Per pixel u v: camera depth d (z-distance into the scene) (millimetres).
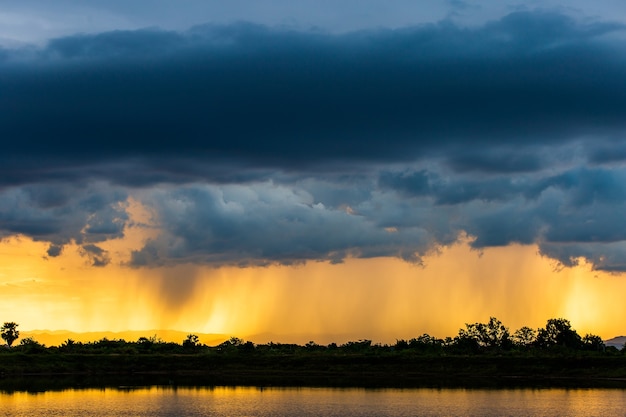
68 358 195375
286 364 195875
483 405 120250
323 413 110500
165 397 131125
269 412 111312
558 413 111375
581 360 185500
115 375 185500
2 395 135000
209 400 126250
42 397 131625
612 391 144000
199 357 199375
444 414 110125
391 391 142750
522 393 139750
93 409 114438
